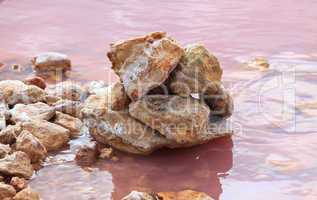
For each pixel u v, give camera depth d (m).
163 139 3.89
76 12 6.76
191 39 5.82
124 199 3.31
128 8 6.84
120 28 6.20
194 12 6.64
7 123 4.23
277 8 6.74
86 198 3.50
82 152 3.88
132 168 3.82
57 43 5.87
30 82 4.73
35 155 3.83
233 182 3.66
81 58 5.47
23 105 4.30
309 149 3.95
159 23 6.30
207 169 3.80
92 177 3.72
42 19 6.58
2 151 3.77
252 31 6.02
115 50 3.96
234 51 5.50
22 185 3.52
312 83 4.80
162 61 3.81
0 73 5.16
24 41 5.96
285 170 3.75
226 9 6.73
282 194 3.52
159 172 3.78
